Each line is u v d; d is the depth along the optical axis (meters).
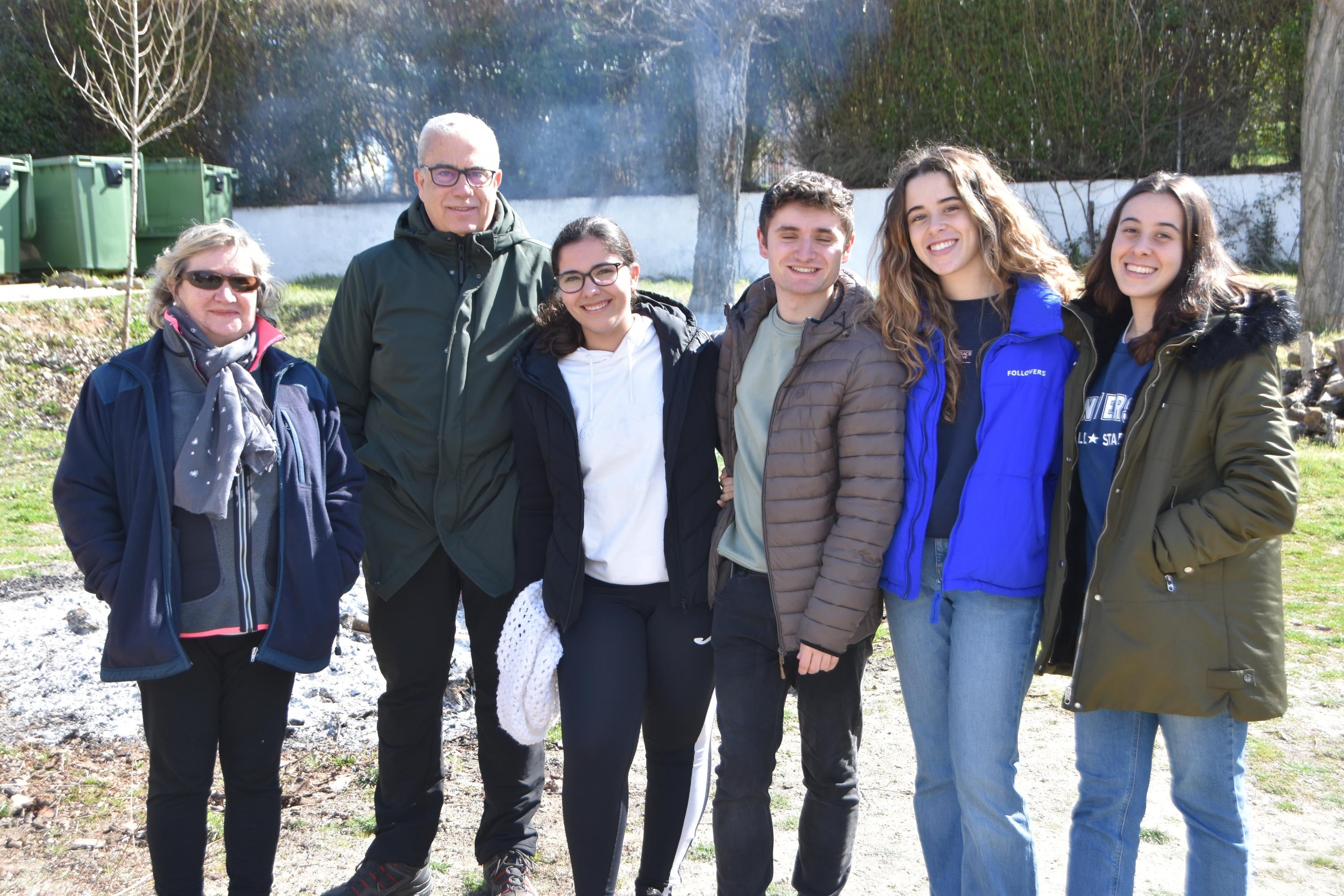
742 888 2.69
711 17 13.31
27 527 6.86
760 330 2.82
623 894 3.12
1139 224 2.47
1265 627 2.41
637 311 3.01
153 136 10.91
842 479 2.63
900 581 2.63
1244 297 2.43
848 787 2.84
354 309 3.18
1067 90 15.62
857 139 16.88
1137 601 2.41
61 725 4.11
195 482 2.59
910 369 2.61
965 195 2.56
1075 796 3.57
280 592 2.68
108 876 3.21
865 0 16.22
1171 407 2.41
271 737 2.79
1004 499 2.54
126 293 10.32
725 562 2.88
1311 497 6.86
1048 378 2.59
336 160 18.02
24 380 9.97
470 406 3.10
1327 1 11.68
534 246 3.30
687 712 2.96
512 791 3.16
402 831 3.10
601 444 2.88
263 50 17.50
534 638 2.85
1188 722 2.47
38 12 16.39
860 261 16.67
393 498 3.14
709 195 13.69
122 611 2.54
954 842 2.72
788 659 2.74
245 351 2.73
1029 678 2.58
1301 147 12.75
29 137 16.66
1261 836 3.25
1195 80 15.34
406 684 3.14
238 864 2.74
